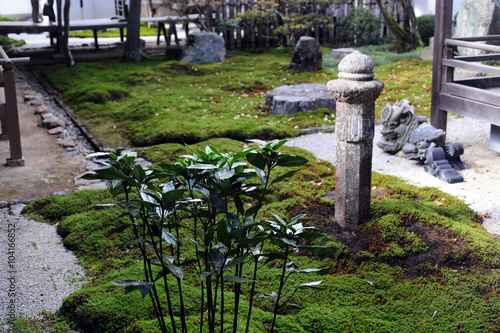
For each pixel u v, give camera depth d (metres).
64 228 3.94
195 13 13.66
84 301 2.89
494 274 3.20
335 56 11.88
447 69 5.82
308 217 3.88
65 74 10.35
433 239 3.51
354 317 2.77
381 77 9.68
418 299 2.98
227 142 6.02
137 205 1.80
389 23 12.22
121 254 3.56
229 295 2.91
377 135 6.43
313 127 6.73
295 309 2.90
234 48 13.95
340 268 3.34
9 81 5.32
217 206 1.81
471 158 5.45
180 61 11.52
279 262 3.37
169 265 1.77
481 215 4.09
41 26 11.71
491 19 6.25
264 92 8.88
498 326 2.71
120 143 6.37
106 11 13.57
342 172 3.62
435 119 6.08
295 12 13.91
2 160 5.68
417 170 5.13
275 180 1.94
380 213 3.79
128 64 11.27
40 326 2.79
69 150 6.10
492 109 5.21
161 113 7.45
